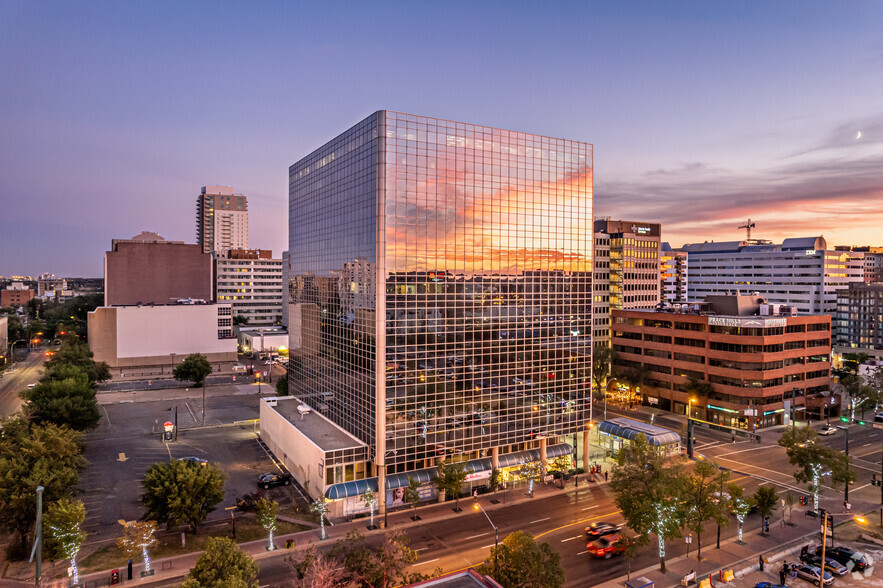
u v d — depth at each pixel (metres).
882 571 61.34
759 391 120.81
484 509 77.00
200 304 199.50
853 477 76.06
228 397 147.88
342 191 86.88
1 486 60.34
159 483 65.19
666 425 124.94
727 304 138.12
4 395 148.88
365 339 79.31
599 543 66.38
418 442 78.56
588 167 94.19
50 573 58.38
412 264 77.50
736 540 69.00
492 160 84.19
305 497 79.88
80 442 96.19
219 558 47.59
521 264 86.81
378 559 51.41
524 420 87.38
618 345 153.12
